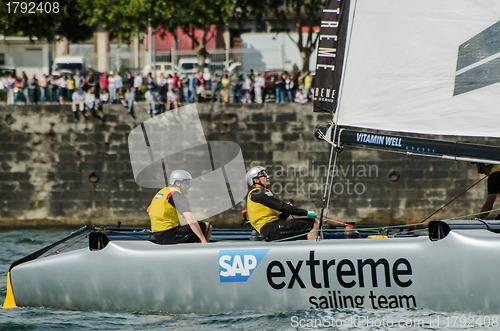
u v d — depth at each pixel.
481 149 4.43
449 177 15.96
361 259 4.73
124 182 16.59
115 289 5.09
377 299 4.71
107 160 16.64
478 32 4.55
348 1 5.05
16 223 16.58
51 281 5.25
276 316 4.73
